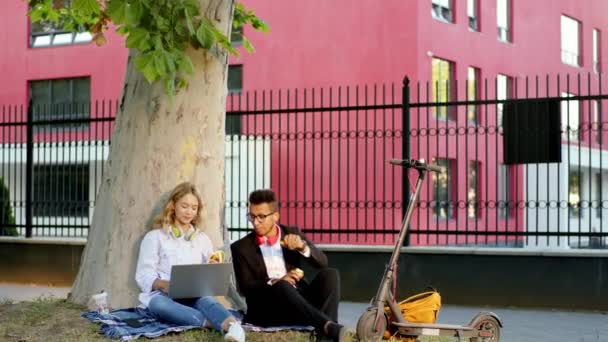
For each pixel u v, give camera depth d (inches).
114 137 282.5
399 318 237.0
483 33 888.9
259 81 808.3
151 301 241.1
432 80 797.9
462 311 374.0
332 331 225.1
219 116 279.9
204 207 274.5
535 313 367.9
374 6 769.6
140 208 270.2
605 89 1107.3
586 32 1096.8
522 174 864.9
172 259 247.4
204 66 274.7
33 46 960.3
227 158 778.8
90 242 281.4
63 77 932.6
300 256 251.1
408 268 399.2
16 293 434.3
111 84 900.6
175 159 271.3
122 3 237.5
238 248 245.9
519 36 955.3
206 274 237.8
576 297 374.6
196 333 231.5
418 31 766.5
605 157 992.9
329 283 242.1
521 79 951.6
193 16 248.5
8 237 487.8
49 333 240.1
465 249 390.9
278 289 233.1
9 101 964.0
